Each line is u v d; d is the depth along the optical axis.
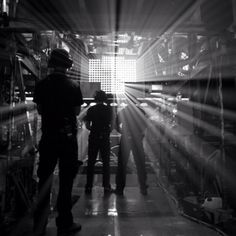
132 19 3.44
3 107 2.95
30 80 4.05
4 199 2.79
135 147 4.61
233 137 3.25
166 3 3.36
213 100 3.69
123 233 2.63
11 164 2.94
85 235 2.59
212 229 2.74
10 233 2.61
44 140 2.71
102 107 4.84
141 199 4.18
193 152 4.03
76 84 2.85
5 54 2.94
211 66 3.54
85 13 3.33
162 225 2.89
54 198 3.74
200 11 3.48
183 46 4.99
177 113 4.87
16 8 3.29
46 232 2.70
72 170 2.75
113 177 6.30
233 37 3.28
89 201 4.07
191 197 3.60
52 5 3.25
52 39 4.57
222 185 3.12
